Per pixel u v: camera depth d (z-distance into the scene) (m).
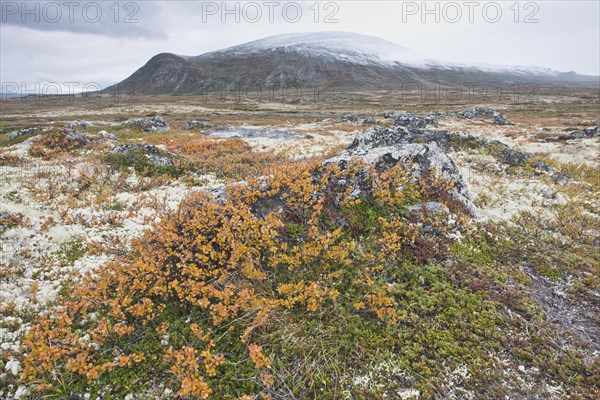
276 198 10.77
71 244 10.56
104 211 13.07
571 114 78.75
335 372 6.19
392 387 5.99
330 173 11.80
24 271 9.00
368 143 22.39
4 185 14.05
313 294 7.02
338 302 7.57
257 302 6.90
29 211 12.08
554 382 5.99
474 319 7.26
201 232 9.36
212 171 20.11
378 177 11.74
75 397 5.85
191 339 6.83
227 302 7.02
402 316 7.17
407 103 133.38
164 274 7.99
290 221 10.20
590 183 16.88
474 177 17.78
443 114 74.50
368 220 10.39
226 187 11.52
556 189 15.62
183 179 18.28
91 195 14.67
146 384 6.04
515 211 13.18
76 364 5.82
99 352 6.58
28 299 7.96
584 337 6.87
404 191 11.69
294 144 31.97
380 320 7.21
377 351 6.50
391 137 23.03
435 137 23.95
